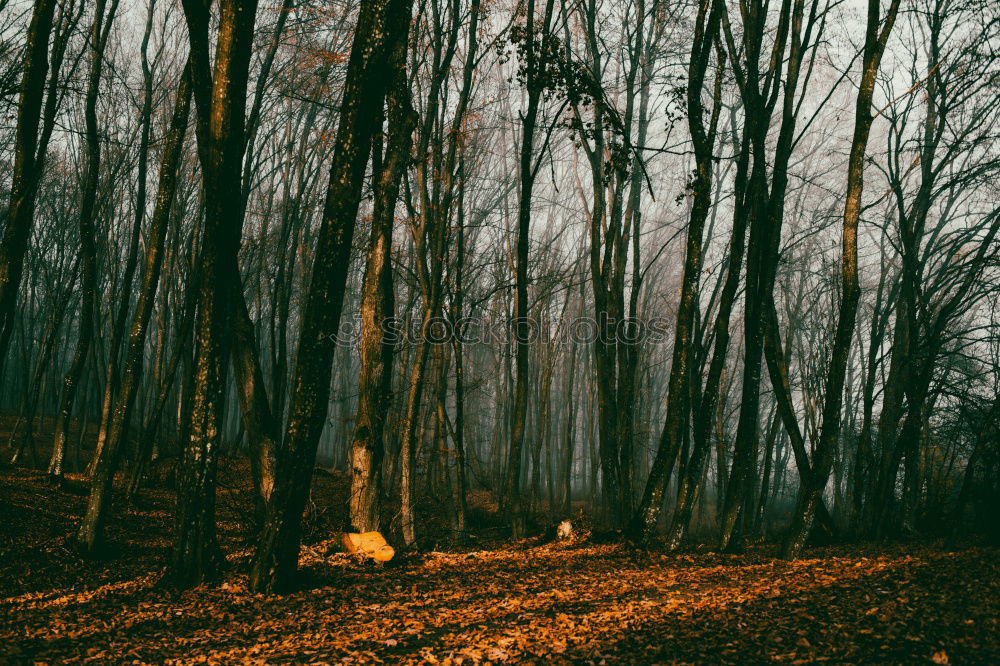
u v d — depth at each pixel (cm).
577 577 1288
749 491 2641
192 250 2588
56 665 756
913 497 2483
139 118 2562
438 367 2102
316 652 806
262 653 808
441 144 2064
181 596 1045
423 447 2950
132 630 898
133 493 2217
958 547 1711
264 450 1348
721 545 1700
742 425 1702
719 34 1656
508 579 1279
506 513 2600
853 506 2345
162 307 3125
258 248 3253
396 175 1520
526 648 802
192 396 1091
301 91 2762
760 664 709
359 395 1529
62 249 3506
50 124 1673
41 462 3142
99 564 1340
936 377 2659
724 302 1692
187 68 1591
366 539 1438
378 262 1524
